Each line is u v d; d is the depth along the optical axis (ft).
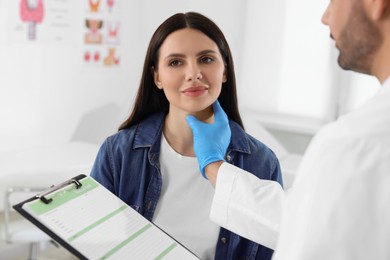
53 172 6.49
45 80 8.66
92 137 9.89
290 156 8.81
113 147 3.66
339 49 2.12
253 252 3.51
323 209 1.79
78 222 2.62
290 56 10.39
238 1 10.47
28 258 7.91
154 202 3.48
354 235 1.74
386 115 1.85
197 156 3.33
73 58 9.14
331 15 2.09
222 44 3.37
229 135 3.57
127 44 10.36
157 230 2.85
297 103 10.50
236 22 10.56
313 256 1.78
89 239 2.56
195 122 3.40
